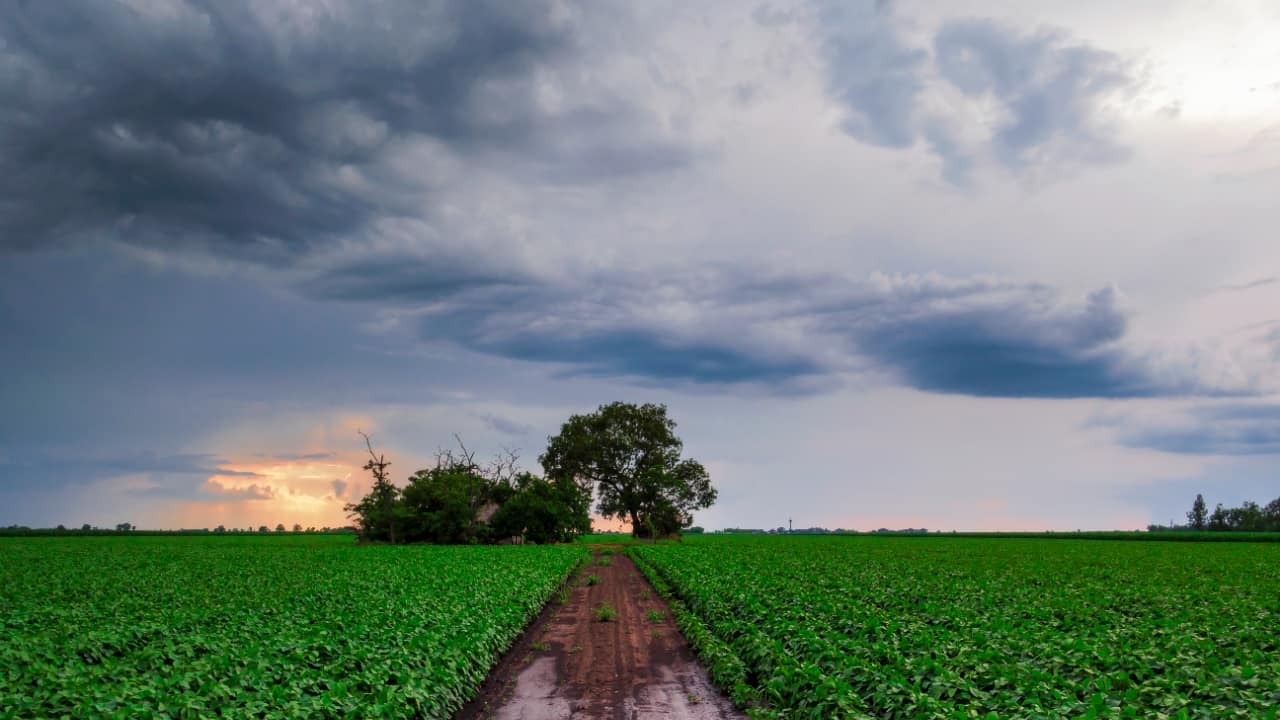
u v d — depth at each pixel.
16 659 14.02
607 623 26.06
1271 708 11.02
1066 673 13.88
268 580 33.03
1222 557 54.44
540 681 17.31
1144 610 23.11
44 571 39.03
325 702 11.53
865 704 12.55
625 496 99.94
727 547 71.44
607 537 133.25
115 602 24.44
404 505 80.69
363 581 32.19
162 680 12.16
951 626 19.64
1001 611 21.97
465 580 32.19
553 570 40.03
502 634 20.38
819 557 51.88
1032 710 11.28
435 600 24.36
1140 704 11.79
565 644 21.97
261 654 14.41
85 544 74.38
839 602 23.77
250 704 11.26
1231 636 17.44
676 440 103.25
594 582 40.66
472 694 15.50
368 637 17.09
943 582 31.92
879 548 69.94
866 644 16.39
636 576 45.91
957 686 12.61
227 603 24.08
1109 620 20.22
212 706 11.20
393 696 12.33
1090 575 37.03
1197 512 162.50
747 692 15.02
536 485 86.06
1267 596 26.86
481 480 84.94
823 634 18.25
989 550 66.12
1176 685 12.58
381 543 79.88
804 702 12.99
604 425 103.00
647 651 20.83
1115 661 14.20
